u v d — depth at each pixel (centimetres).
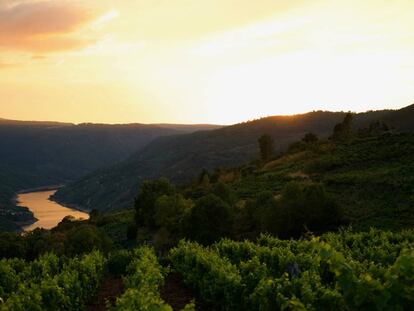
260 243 2767
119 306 1249
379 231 2748
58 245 5519
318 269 1755
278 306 1302
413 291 707
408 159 6644
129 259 2788
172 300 1995
